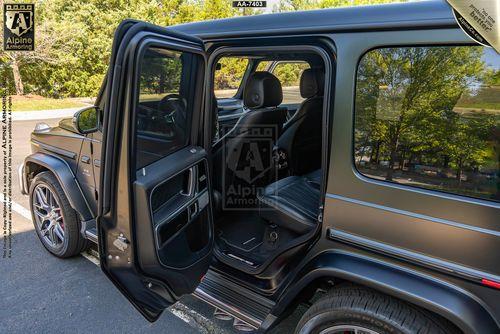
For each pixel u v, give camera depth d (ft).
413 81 4.47
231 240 7.75
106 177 4.82
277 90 7.95
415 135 4.52
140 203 4.99
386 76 4.61
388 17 4.52
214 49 6.25
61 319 7.57
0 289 8.46
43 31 41.63
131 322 7.55
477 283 4.17
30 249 10.28
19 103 40.29
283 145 8.32
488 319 4.12
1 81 44.32
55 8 45.42
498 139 4.07
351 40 4.76
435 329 4.49
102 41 47.37
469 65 4.15
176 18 54.65
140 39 4.43
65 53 43.75
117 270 5.29
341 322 5.04
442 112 4.37
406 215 4.54
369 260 4.87
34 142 10.00
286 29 5.34
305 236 5.58
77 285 8.69
